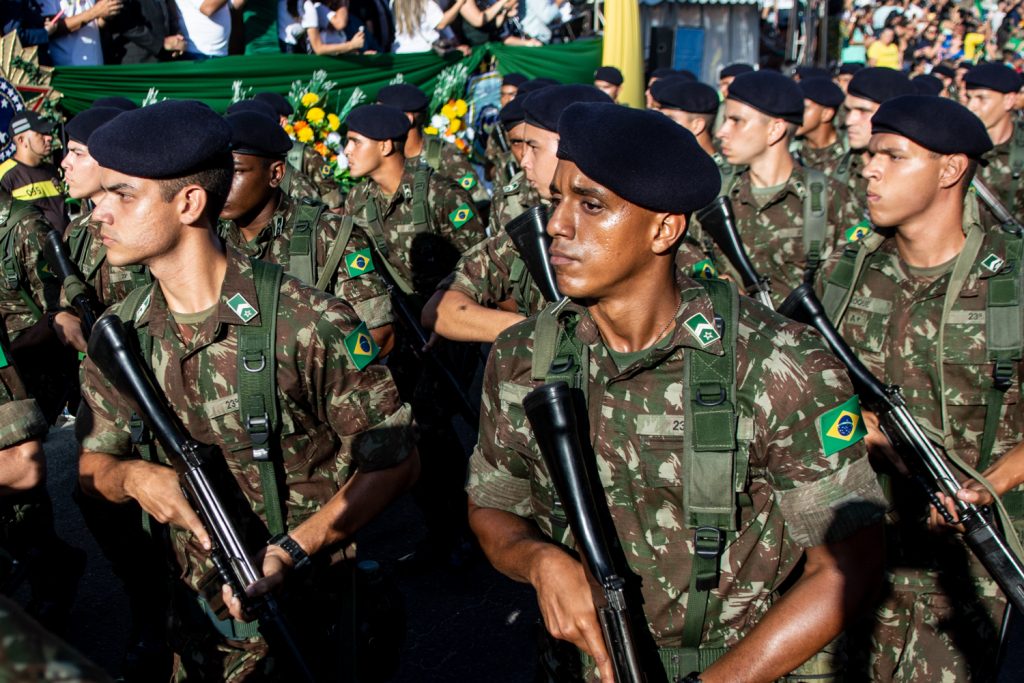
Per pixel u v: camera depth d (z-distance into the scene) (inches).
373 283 156.3
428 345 177.9
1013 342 112.9
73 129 173.8
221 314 91.9
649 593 77.9
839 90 312.0
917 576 118.3
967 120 113.0
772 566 77.1
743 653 73.2
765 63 682.2
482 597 178.2
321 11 402.0
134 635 149.8
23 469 99.4
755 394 73.5
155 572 145.9
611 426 77.1
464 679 154.3
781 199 191.8
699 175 70.8
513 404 80.9
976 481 108.7
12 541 146.9
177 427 91.8
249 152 148.7
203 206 91.4
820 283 127.6
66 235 171.0
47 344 181.2
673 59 607.8
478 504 86.6
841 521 72.6
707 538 74.9
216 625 99.6
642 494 76.8
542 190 152.0
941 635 117.9
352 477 98.5
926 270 118.9
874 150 117.5
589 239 72.2
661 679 78.7
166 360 94.0
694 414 74.2
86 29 310.8
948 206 115.9
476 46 418.3
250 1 368.5
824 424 72.7
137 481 94.7
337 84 362.3
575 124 71.3
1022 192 252.1
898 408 111.0
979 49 698.2
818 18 692.1
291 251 154.3
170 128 88.7
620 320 75.8
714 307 75.2
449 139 390.3
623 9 471.5
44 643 31.4
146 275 164.1
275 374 93.0
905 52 676.1
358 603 104.7
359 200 223.6
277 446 96.2
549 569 76.8
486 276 152.1
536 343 79.7
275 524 96.1
